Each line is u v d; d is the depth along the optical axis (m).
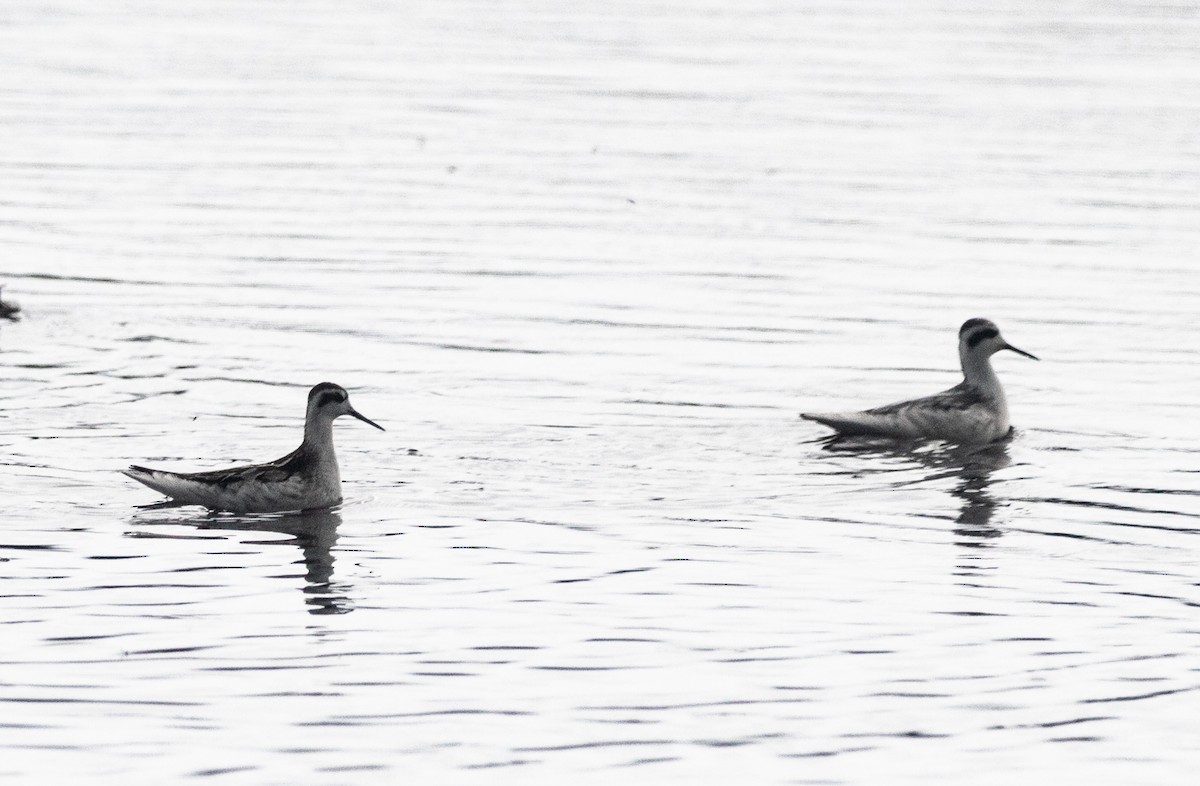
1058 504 20.00
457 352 26.59
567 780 12.66
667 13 73.00
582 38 64.56
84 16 68.06
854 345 27.53
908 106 50.91
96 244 33.34
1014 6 76.50
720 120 48.28
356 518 19.00
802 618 16.08
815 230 35.94
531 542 18.23
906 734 13.54
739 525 18.98
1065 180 41.28
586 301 30.00
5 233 34.06
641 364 26.14
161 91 51.22
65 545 17.83
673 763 12.97
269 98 50.53
